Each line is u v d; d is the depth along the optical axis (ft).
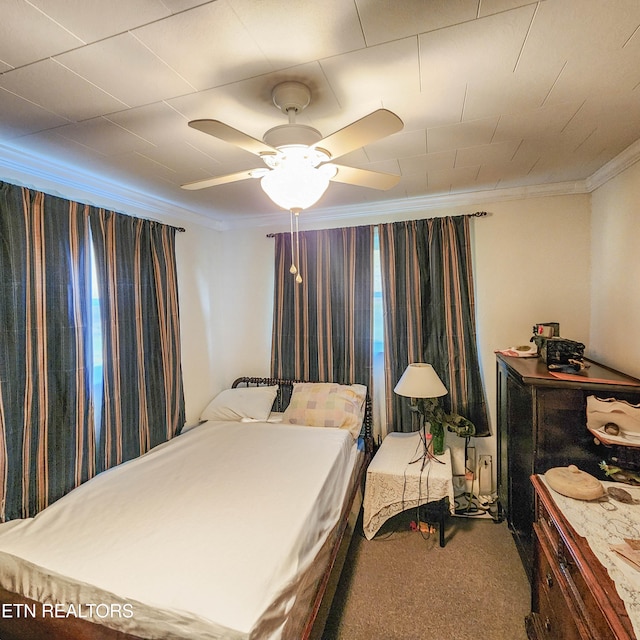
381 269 9.62
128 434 7.78
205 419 10.33
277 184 4.28
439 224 9.11
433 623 5.83
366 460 9.36
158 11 2.97
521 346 8.16
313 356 10.37
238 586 4.03
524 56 3.68
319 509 5.84
